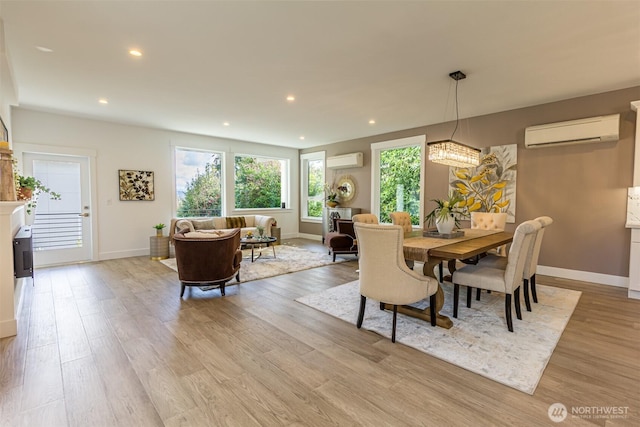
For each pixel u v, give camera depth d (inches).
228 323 112.7
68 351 91.4
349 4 86.4
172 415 65.1
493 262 128.8
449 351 92.1
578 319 115.1
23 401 68.9
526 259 121.0
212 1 85.3
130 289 152.9
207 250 138.0
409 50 113.0
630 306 128.1
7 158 99.6
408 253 109.9
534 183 178.9
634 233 137.9
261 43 108.5
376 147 263.1
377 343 97.8
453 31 100.3
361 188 278.7
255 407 67.7
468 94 159.0
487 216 174.4
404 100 169.6
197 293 147.3
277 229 291.4
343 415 65.3
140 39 106.0
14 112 187.3
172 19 94.1
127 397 70.7
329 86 148.9
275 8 88.4
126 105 181.3
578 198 165.6
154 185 245.1
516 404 68.5
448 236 135.1
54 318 116.0
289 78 139.4
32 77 139.0
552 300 135.6
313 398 70.9
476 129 201.0
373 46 110.2
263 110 190.2
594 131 153.9
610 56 116.8
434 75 135.3
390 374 80.6
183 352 91.4
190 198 273.3
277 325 111.2
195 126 235.9
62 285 159.0
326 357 89.1
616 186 154.9
